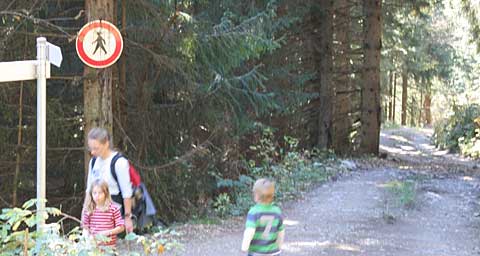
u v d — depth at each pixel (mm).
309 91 18188
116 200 5309
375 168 15758
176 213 9906
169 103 10406
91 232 4887
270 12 10297
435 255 7270
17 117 8945
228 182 10586
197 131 10820
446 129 27391
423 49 30562
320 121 18172
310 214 9578
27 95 9016
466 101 28672
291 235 8156
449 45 31797
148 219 5539
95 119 7906
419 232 8531
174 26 9258
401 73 33156
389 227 8781
